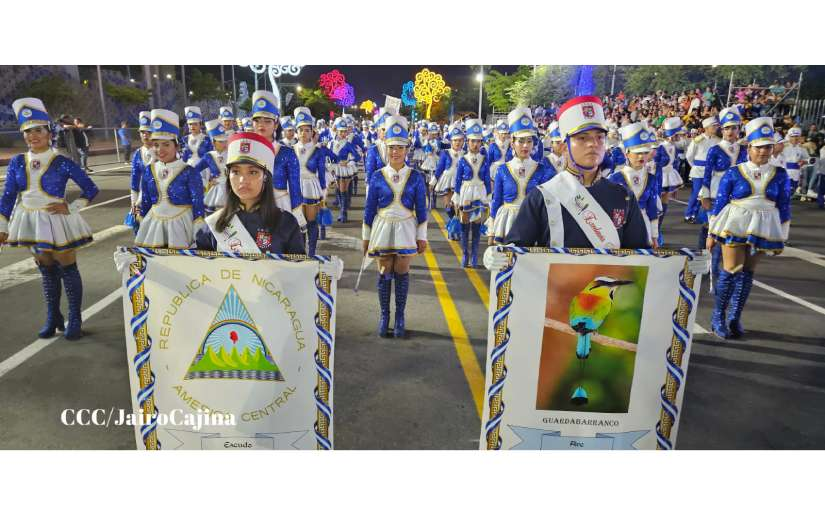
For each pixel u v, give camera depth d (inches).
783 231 173.5
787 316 204.4
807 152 524.7
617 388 87.0
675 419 87.3
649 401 87.4
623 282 83.2
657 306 84.0
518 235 93.3
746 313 207.3
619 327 84.9
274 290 83.9
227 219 92.7
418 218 173.6
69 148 661.3
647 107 876.6
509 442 89.6
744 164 176.4
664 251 81.8
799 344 178.7
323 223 279.1
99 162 809.5
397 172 169.8
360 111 3046.3
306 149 271.1
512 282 83.6
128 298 83.0
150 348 84.9
